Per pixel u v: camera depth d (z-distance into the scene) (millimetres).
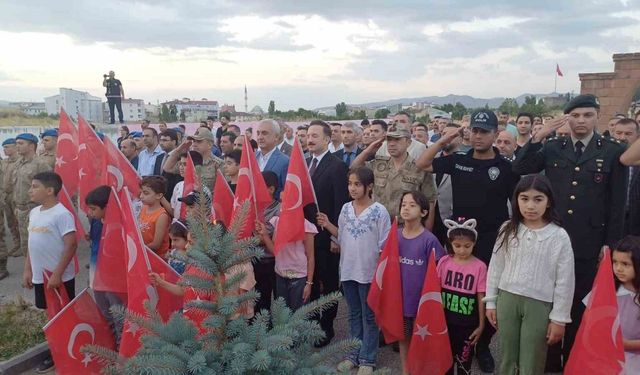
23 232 7371
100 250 4141
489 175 4395
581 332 3160
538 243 3357
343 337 5176
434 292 3832
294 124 14406
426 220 4840
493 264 3625
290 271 4473
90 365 3885
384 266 4020
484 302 3916
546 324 3367
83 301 3980
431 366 3865
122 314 2652
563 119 4113
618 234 3893
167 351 2115
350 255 4336
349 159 7426
